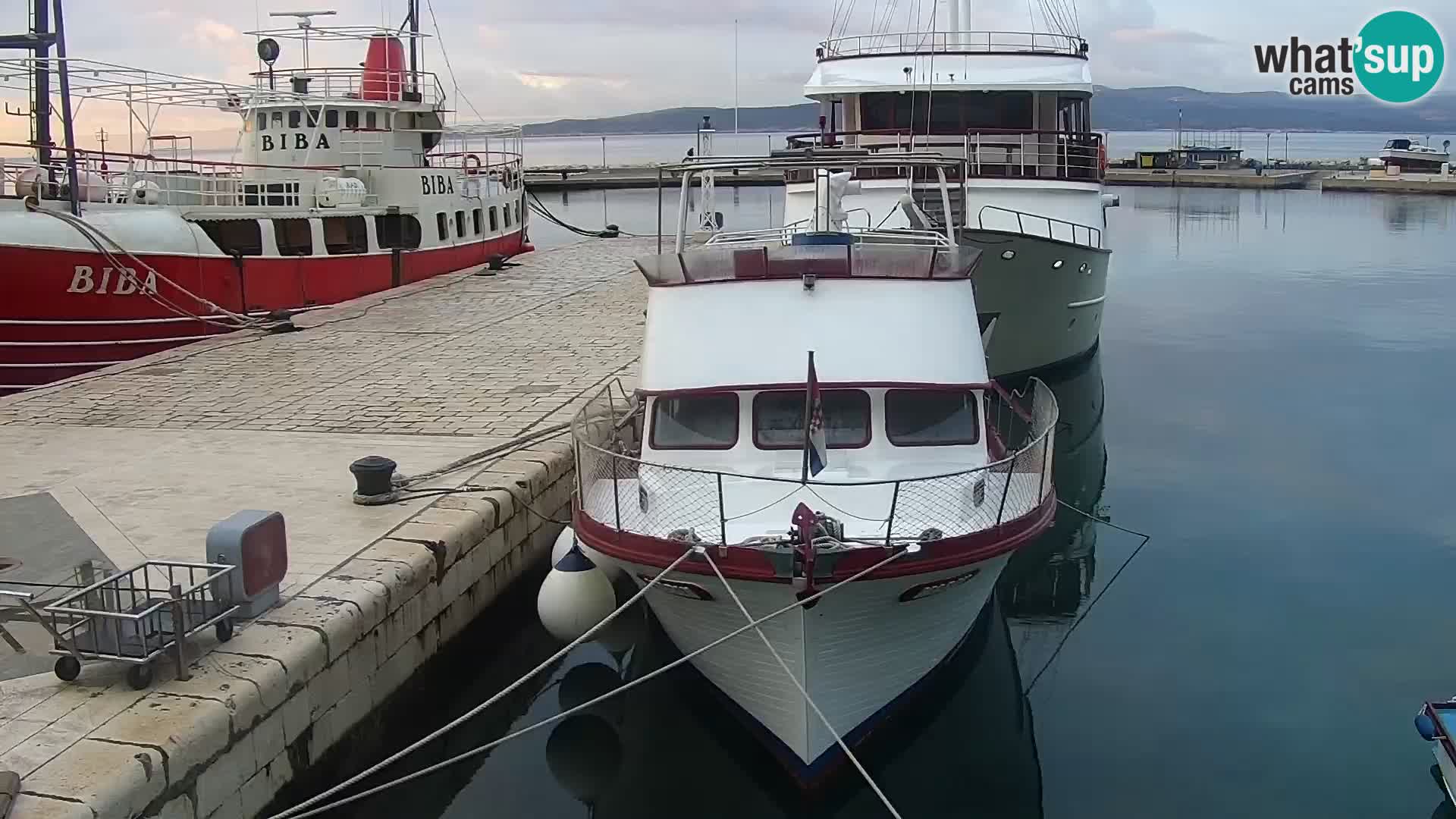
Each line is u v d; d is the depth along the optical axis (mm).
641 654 10570
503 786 8492
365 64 28016
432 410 14609
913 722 9008
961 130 20266
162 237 20000
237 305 21688
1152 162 94938
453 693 9930
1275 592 11695
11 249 17344
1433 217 57750
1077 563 12672
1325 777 8164
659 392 9219
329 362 17766
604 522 8742
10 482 11430
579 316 22250
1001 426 12664
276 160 26406
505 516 11086
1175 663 10094
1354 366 23234
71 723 6551
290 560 9234
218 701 6836
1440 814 7691
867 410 9086
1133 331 27719
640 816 8117
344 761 8203
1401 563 12438
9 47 18969
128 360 18938
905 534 8016
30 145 19016
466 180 31562
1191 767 8352
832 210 12344
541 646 10922
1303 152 171875
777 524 8227
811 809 8180
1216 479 15828
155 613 7027
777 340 9266
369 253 25875
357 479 10758
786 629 7750
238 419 14195
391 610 8867
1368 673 9789
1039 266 19250
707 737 9125
